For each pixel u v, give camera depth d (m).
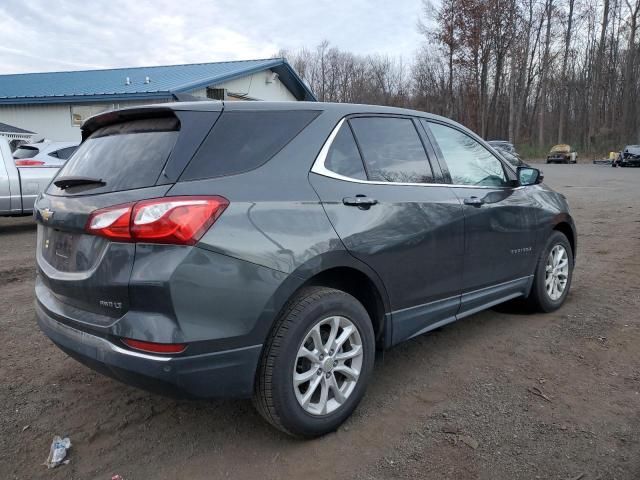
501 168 4.26
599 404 3.08
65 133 20.23
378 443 2.74
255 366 2.49
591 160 50.31
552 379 3.41
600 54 55.31
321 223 2.71
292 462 2.61
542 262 4.52
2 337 4.26
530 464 2.54
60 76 24.64
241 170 2.57
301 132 2.86
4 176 8.98
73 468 2.58
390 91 70.50
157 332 2.26
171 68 24.17
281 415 2.60
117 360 2.33
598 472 2.46
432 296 3.41
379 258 2.98
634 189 17.30
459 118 53.88
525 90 59.12
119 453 2.70
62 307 2.66
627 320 4.44
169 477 2.51
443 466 2.54
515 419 2.94
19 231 9.77
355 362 2.92
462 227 3.57
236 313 2.40
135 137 2.72
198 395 2.38
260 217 2.50
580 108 60.28
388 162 3.25
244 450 2.72
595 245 7.76
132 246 2.31
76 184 2.71
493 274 3.96
